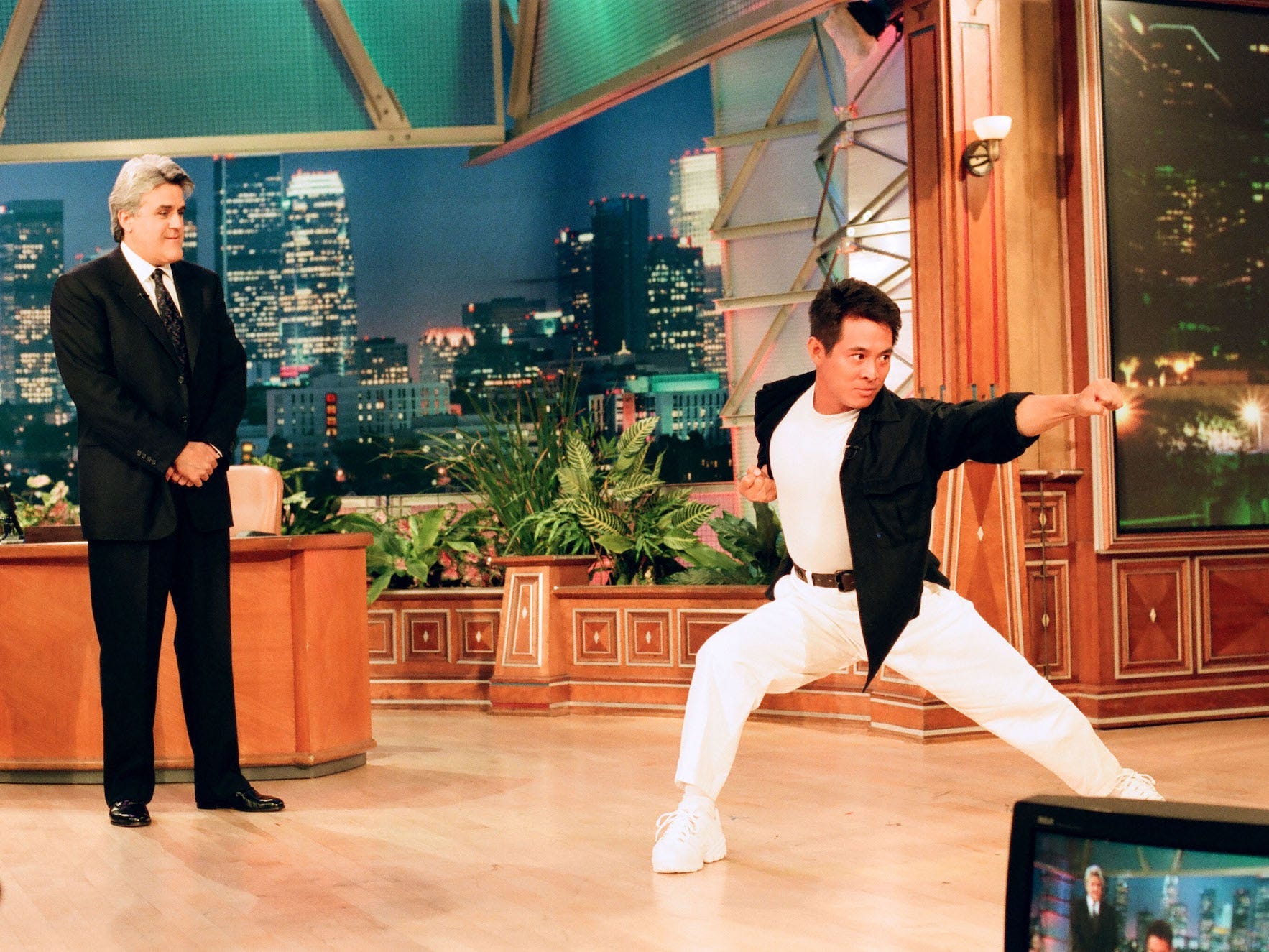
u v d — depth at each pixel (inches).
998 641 117.7
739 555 242.1
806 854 126.0
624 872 120.0
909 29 207.2
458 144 294.2
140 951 98.0
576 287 340.5
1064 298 215.9
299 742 175.6
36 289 361.1
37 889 117.6
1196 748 189.8
